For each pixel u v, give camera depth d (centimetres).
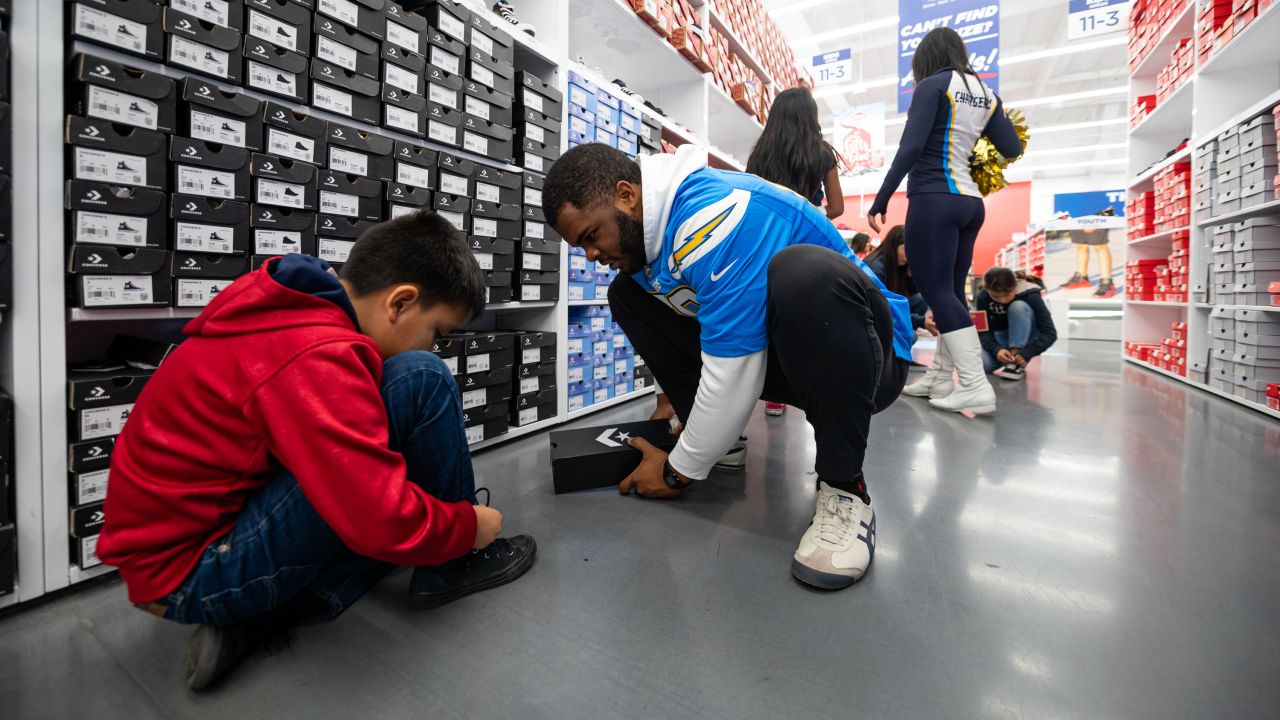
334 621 84
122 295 92
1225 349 252
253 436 64
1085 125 1015
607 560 103
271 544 68
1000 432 194
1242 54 260
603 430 159
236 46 106
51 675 72
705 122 309
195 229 101
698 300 99
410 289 77
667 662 74
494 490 140
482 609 87
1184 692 67
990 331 350
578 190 92
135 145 92
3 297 80
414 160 143
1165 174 331
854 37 938
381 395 75
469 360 165
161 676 72
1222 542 107
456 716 65
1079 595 89
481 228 165
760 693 68
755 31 395
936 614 84
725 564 101
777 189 102
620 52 274
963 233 228
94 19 88
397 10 137
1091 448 173
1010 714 63
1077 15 519
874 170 684
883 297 102
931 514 121
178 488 64
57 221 86
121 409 93
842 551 94
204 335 66
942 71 203
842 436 97
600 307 229
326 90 123
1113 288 652
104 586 93
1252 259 229
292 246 116
